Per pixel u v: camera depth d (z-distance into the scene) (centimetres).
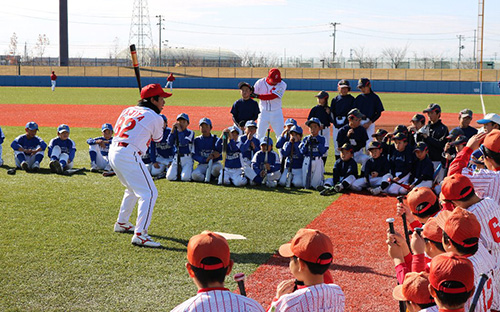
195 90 5062
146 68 7131
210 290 277
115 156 659
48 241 667
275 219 780
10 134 1703
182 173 1034
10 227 720
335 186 948
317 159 984
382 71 6731
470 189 381
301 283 313
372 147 943
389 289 540
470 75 6238
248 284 548
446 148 941
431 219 350
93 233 703
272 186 994
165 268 588
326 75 6569
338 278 568
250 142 1009
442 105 3309
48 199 874
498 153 419
